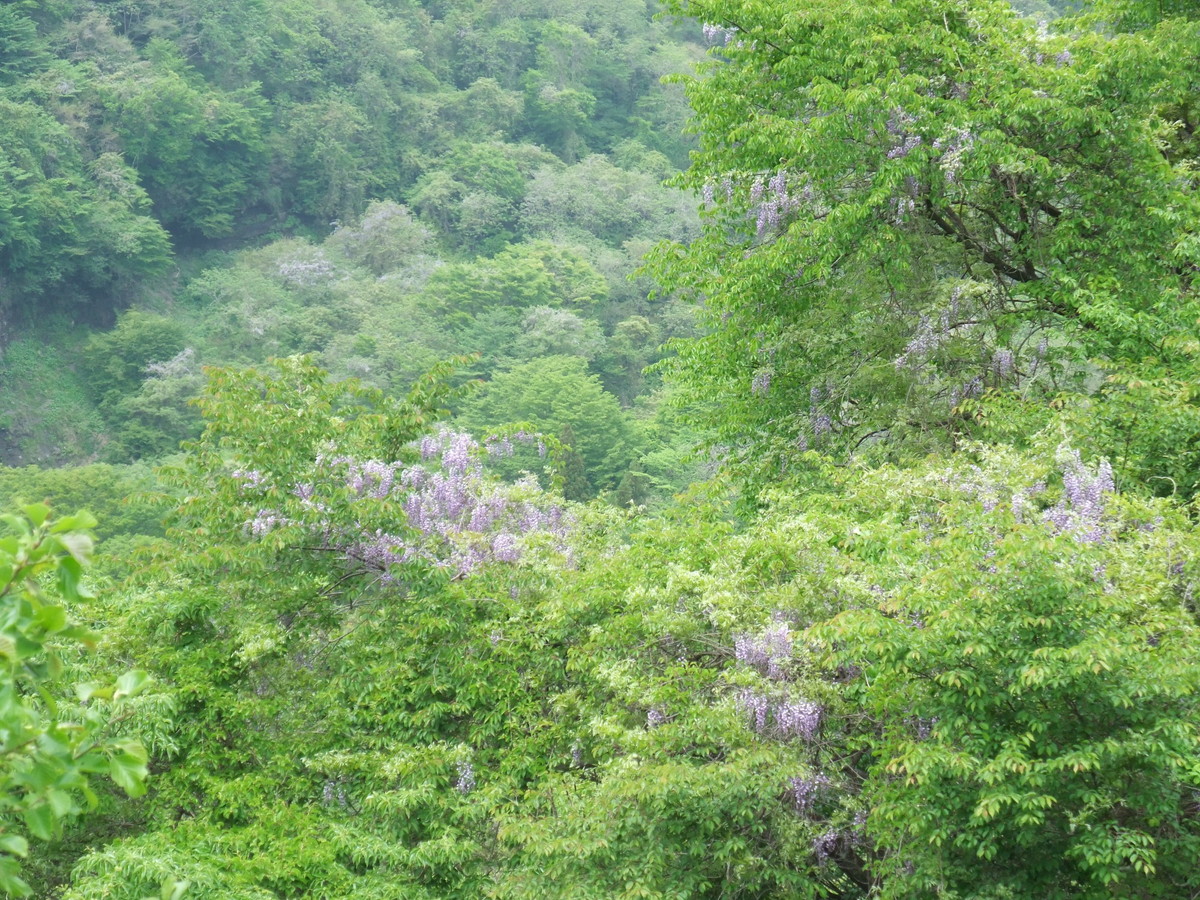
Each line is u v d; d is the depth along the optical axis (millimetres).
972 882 7461
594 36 125625
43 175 77938
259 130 96875
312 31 106250
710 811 8383
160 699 9789
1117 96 14281
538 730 10789
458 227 97625
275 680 11602
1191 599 7871
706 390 18172
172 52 95562
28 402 71375
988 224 16172
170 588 12078
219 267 90000
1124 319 12461
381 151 103938
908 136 14172
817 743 8766
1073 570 6953
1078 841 6797
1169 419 10391
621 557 12008
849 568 8953
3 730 3047
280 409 12086
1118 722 6941
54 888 10016
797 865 8391
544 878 8664
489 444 14273
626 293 85938
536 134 115062
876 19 14578
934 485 9789
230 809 9930
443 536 12906
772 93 16125
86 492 46688
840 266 16094
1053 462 10000
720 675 9344
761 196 15188
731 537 10945
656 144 119250
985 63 14500
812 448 15258
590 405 57219
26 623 3076
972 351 14391
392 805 9820
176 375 69438
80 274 78625
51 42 90625
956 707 7180
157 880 8102
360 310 77875
